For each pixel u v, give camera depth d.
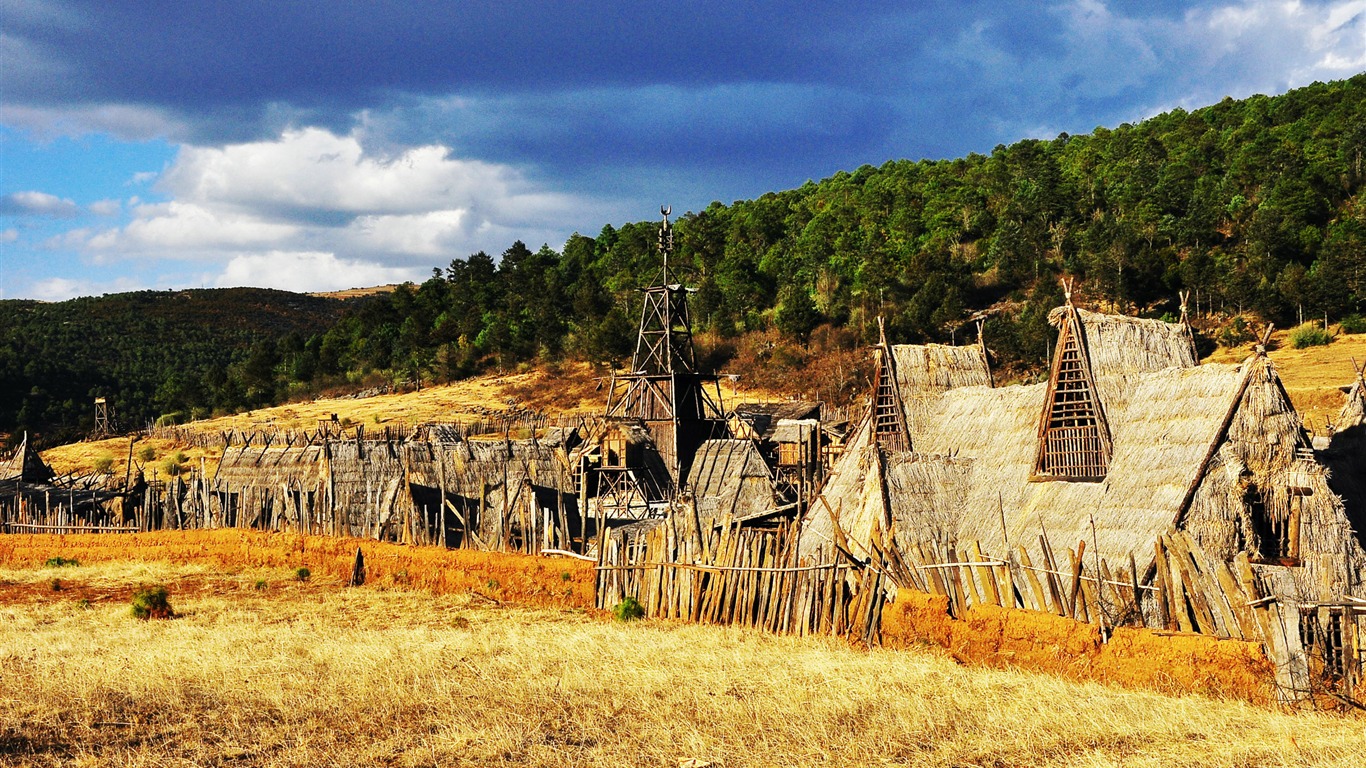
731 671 20.09
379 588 35.50
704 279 160.62
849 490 32.59
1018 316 127.38
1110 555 24.84
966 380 36.34
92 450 114.44
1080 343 29.30
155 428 128.50
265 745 15.75
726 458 51.75
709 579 26.55
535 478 51.31
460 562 34.41
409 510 38.22
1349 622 16.55
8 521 49.66
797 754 14.84
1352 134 144.75
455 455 51.19
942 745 15.15
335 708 17.72
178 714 17.47
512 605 31.17
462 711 17.30
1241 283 116.31
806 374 122.12
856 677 19.34
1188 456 25.19
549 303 161.75
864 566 23.75
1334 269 108.94
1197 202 140.88
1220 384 25.84
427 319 176.25
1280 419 24.03
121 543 45.75
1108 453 27.84
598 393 128.38
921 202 174.50
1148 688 18.23
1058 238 145.25
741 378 125.62
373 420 125.44
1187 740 15.01
